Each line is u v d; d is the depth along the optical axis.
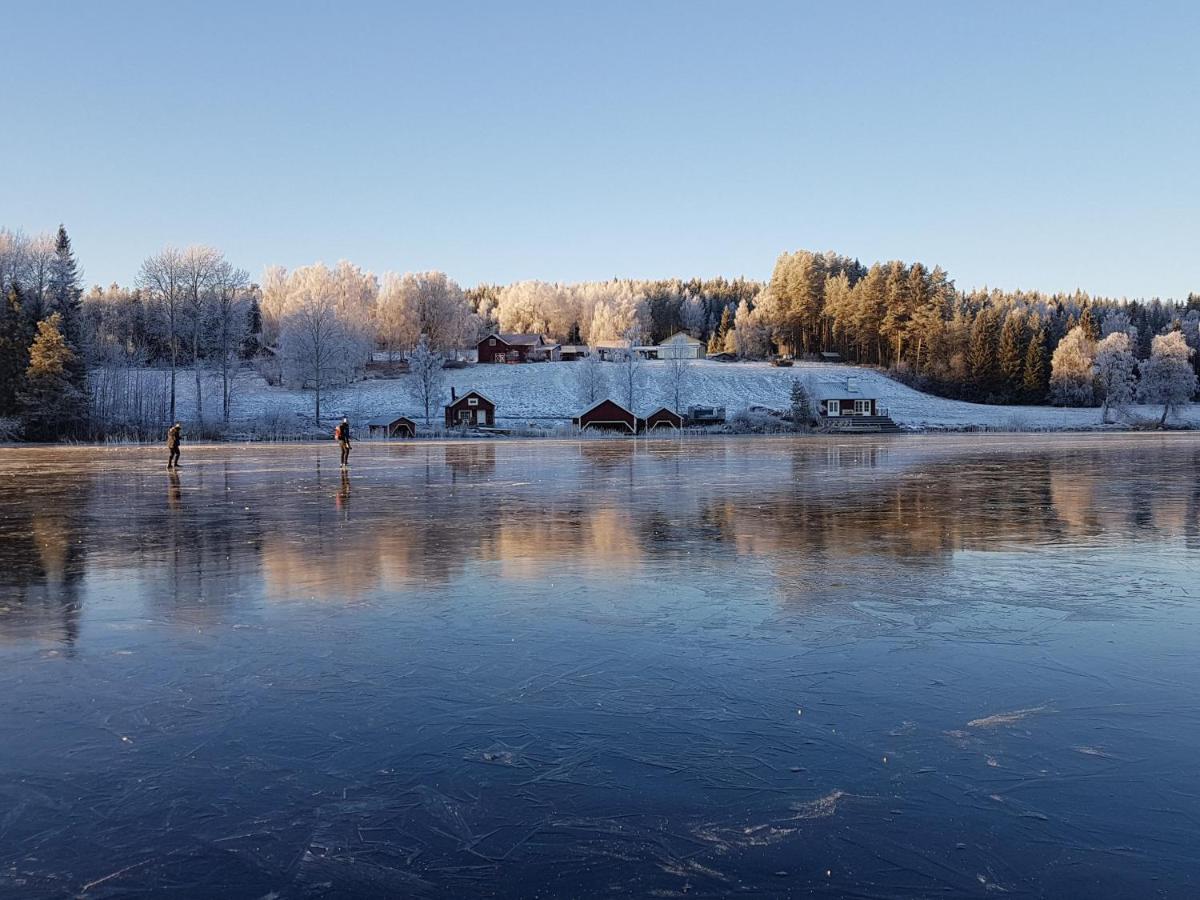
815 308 146.12
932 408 100.69
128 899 4.31
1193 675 7.55
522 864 4.63
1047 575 11.81
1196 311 158.88
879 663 7.88
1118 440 60.75
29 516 18.25
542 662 7.89
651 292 198.00
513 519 17.62
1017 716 6.61
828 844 4.81
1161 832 4.93
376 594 10.60
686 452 45.75
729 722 6.49
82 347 73.62
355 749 6.02
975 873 4.53
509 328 170.38
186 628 9.03
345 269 134.38
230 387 85.44
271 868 4.59
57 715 6.64
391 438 68.62
